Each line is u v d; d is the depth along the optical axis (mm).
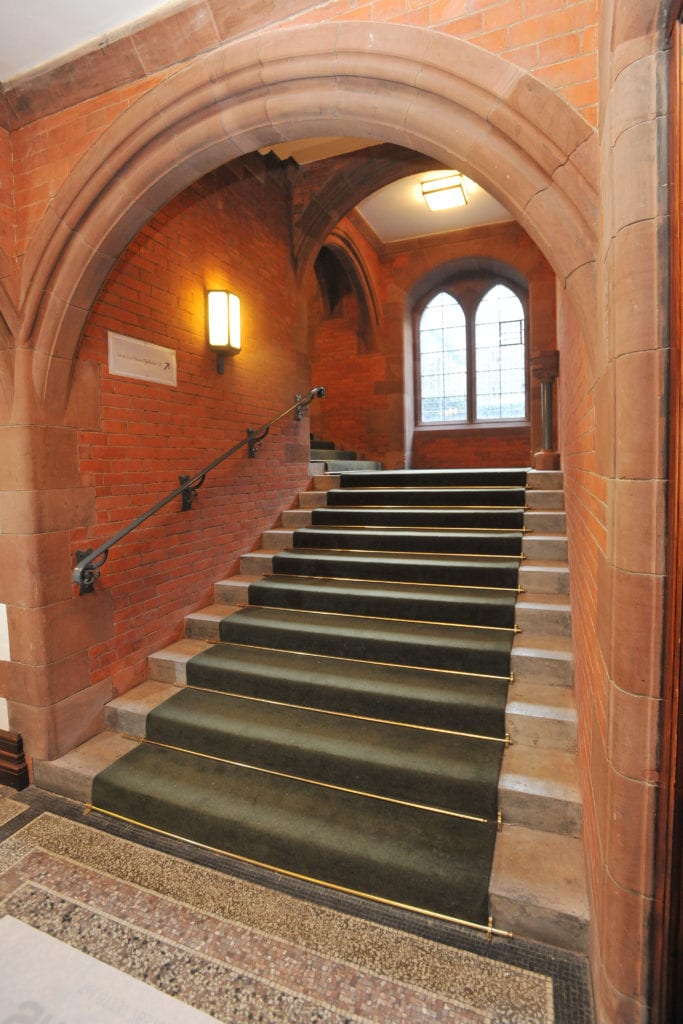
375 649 3109
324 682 2875
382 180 4809
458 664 2928
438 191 5949
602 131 1438
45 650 2703
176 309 3506
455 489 4566
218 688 3146
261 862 2199
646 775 1265
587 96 1545
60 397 2725
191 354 3658
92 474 2934
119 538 2902
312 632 3277
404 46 1786
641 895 1300
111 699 3078
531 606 3133
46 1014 1605
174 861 2242
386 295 7621
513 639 3016
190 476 3668
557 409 5891
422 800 2301
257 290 4410
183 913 1973
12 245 2650
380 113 1918
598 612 1604
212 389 3891
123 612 3156
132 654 3225
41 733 2727
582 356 2127
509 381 7715
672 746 1240
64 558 2791
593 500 1791
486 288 7727
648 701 1245
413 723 2672
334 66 1916
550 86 1589
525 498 4309
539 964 1753
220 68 2100
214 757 2715
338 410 7902
